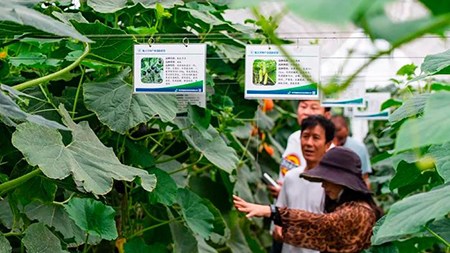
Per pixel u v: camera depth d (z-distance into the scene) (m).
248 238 4.13
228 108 3.03
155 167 2.61
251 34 3.04
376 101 4.05
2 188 1.75
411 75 3.31
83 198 2.08
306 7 0.42
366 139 6.45
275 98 2.15
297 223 3.18
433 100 0.64
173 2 2.43
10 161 2.12
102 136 2.55
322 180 3.23
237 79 3.35
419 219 0.99
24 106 2.29
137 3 2.36
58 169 1.70
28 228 1.85
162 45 2.15
